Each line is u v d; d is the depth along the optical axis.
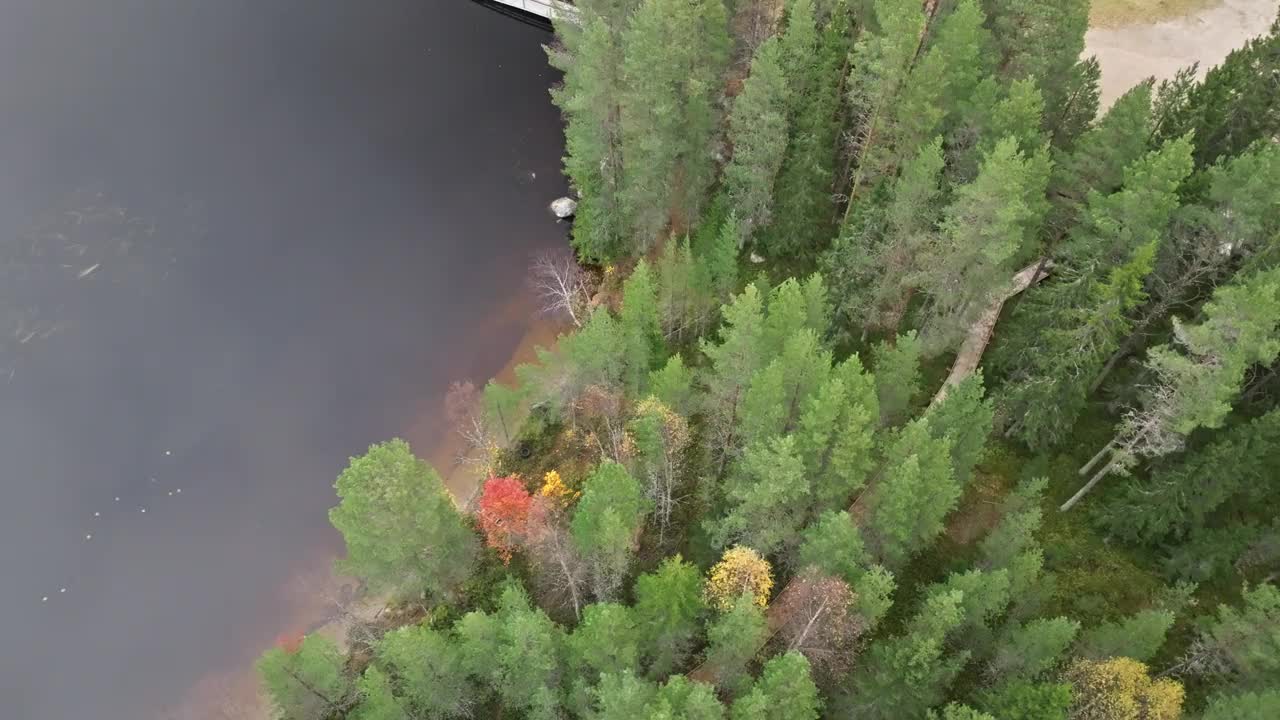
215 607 55.72
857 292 53.59
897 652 37.06
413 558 45.03
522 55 83.00
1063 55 53.12
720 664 39.06
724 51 58.50
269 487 60.28
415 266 69.94
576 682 38.62
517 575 50.84
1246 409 47.38
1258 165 46.28
